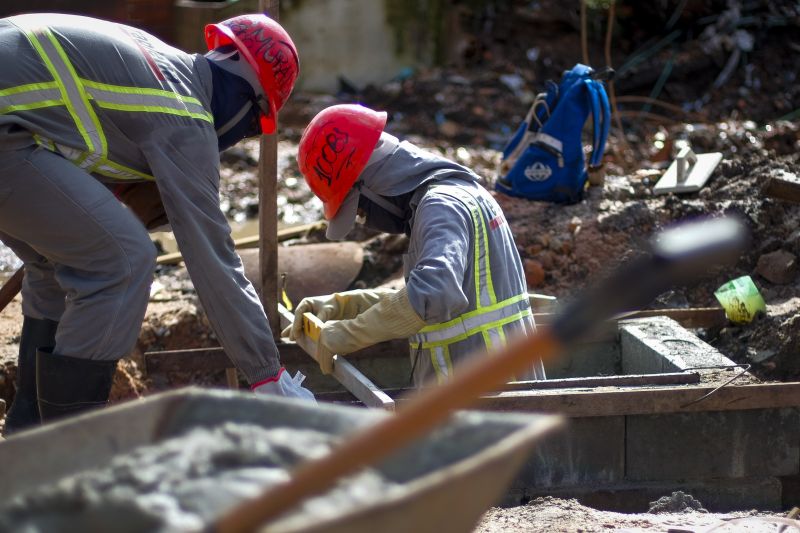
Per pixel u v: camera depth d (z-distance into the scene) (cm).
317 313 676
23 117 517
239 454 286
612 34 2284
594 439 628
